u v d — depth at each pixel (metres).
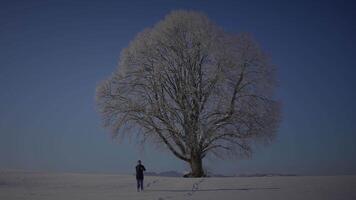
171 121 48.38
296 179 36.97
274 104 49.56
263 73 49.84
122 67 51.44
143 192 31.41
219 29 50.75
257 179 38.50
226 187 32.69
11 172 48.91
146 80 50.31
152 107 48.62
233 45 49.84
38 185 38.16
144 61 50.91
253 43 50.09
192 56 49.53
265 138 48.50
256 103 48.78
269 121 48.50
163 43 50.44
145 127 49.06
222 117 47.97
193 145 46.84
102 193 31.34
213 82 48.38
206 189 31.86
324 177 38.22
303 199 24.41
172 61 50.12
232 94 48.69
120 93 50.72
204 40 49.25
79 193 31.62
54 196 29.69
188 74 49.53
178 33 50.53
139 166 32.88
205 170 49.62
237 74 48.69
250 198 25.44
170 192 30.80
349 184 31.28
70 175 46.12
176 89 49.94
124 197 28.23
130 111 49.16
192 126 47.12
